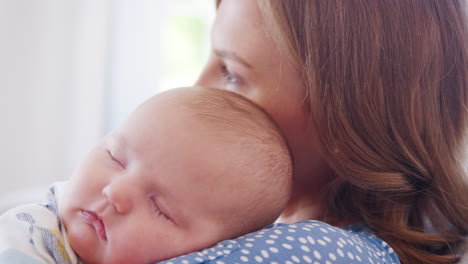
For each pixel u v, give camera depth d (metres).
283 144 0.85
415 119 0.87
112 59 2.97
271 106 0.90
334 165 0.87
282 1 0.85
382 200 0.89
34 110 2.44
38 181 2.51
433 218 0.92
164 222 0.73
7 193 2.35
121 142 0.76
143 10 2.99
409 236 0.87
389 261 0.79
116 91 2.98
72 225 0.73
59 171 2.63
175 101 0.79
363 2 0.85
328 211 0.95
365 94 0.85
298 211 1.00
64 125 2.62
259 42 0.88
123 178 0.73
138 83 3.01
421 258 0.86
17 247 0.67
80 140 2.71
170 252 0.72
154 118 0.77
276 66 0.88
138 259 0.71
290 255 0.67
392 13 0.85
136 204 0.72
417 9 0.87
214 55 0.97
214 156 0.75
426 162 0.89
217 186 0.75
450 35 0.90
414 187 0.89
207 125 0.77
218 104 0.81
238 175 0.76
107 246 0.71
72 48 2.61
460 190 0.91
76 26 2.61
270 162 0.80
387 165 0.87
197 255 0.65
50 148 2.56
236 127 0.79
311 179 0.94
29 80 2.39
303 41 0.85
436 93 0.89
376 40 0.84
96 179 0.75
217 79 0.96
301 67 0.86
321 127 0.86
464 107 0.93
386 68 0.85
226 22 0.92
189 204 0.74
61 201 0.77
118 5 2.95
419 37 0.86
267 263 0.65
